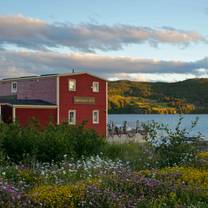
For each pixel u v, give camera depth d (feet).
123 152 65.26
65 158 55.47
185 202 33.86
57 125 69.36
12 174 41.50
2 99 172.55
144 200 32.76
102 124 175.22
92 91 173.58
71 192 31.83
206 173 42.32
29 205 28.96
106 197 31.73
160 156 53.88
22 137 58.95
